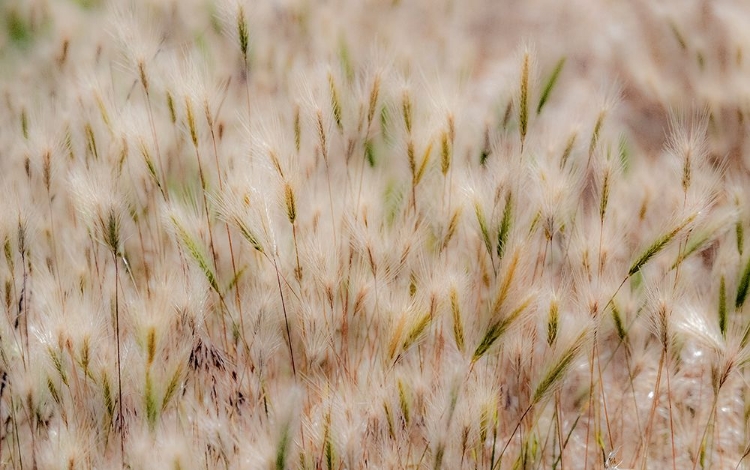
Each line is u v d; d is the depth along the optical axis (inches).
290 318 99.7
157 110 105.3
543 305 97.3
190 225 99.3
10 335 99.5
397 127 100.9
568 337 96.9
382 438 97.3
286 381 99.8
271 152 97.9
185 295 98.1
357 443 95.8
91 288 101.1
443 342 101.1
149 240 104.6
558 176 98.9
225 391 100.0
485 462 98.7
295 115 103.0
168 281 98.0
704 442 100.6
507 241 97.7
